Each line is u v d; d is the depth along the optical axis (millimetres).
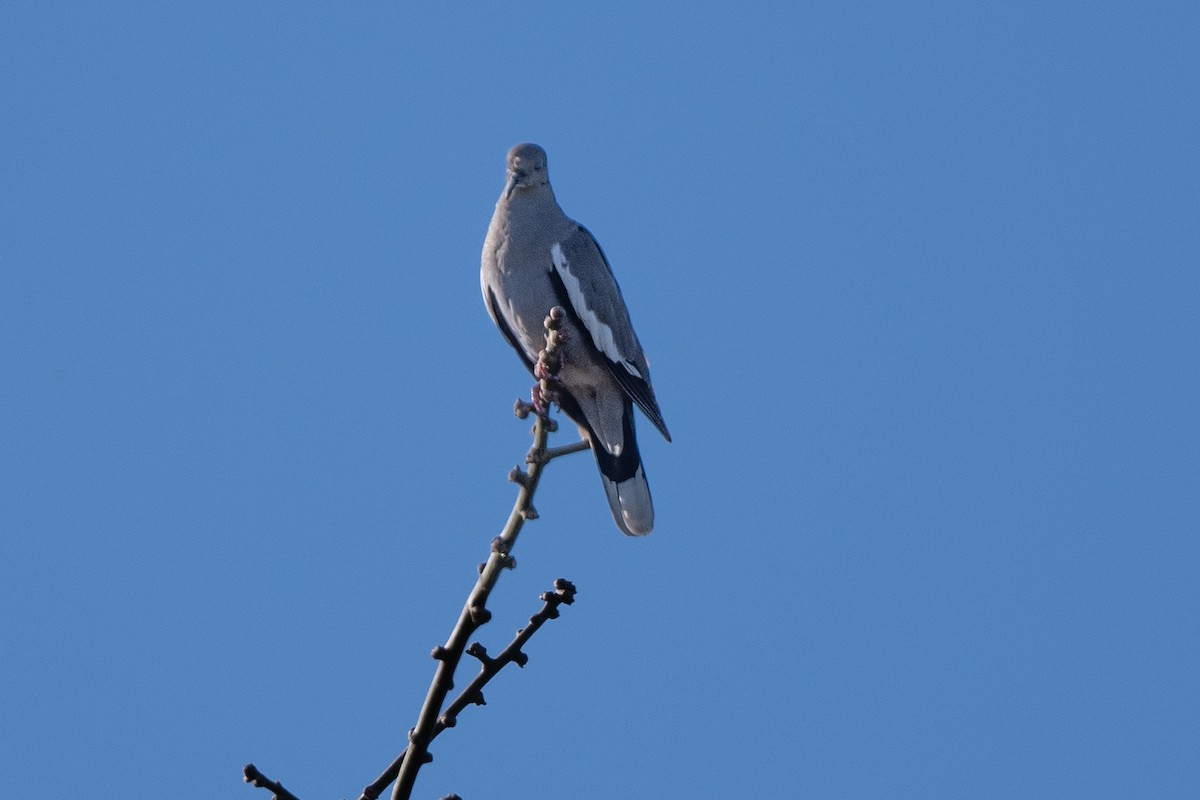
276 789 6371
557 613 6488
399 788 6406
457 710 6477
